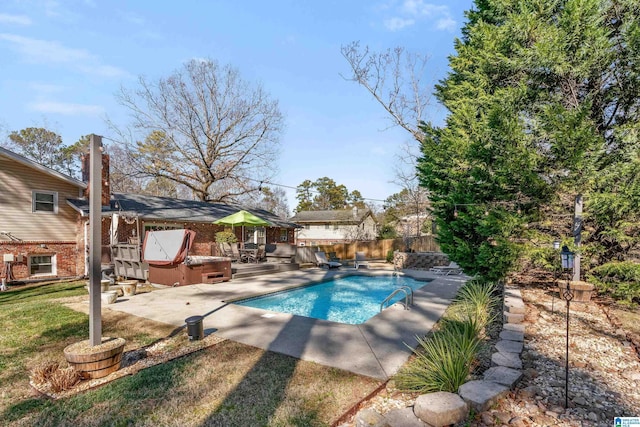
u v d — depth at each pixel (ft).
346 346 16.97
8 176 41.01
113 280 40.65
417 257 58.75
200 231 61.31
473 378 12.66
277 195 172.65
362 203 191.93
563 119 20.80
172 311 24.59
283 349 16.53
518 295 23.21
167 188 102.22
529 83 25.44
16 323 21.49
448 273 47.47
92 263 14.40
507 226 22.67
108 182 48.55
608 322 18.74
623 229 21.52
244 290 33.55
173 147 75.77
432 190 32.81
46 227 43.98
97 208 14.69
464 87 30.32
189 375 13.51
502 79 27.37
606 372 13.03
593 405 10.75
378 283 44.37
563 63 22.33
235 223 50.42
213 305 26.55
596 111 24.99
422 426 9.57
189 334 17.85
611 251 23.36
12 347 17.19
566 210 23.88
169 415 10.64
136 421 10.30
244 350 16.40
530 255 22.88
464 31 37.40
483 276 26.45
